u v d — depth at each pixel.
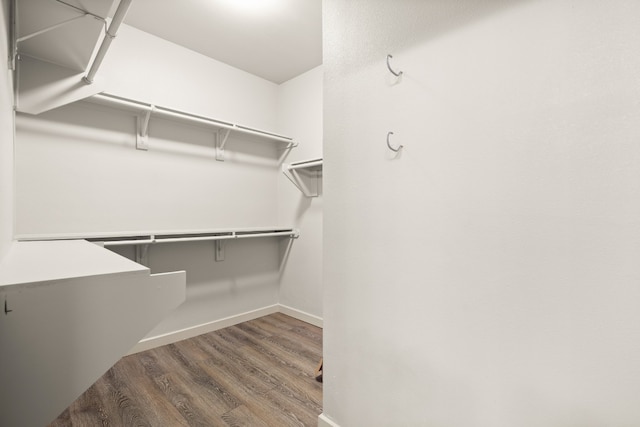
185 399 1.53
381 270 1.11
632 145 0.64
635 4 0.63
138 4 1.82
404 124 1.04
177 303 0.64
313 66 2.62
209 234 2.43
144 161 2.10
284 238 2.94
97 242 1.78
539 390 0.76
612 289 0.66
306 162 2.38
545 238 0.75
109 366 0.56
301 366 1.88
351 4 1.21
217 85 2.50
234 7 1.86
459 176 0.90
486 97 0.84
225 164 2.55
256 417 1.40
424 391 0.99
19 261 0.70
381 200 1.11
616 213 0.66
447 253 0.93
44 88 1.46
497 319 0.83
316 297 2.64
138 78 2.07
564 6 0.71
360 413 1.18
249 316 2.73
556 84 0.73
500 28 0.82
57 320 0.51
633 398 0.64
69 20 1.09
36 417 0.49
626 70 0.64
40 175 1.71
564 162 0.72
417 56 1.00
